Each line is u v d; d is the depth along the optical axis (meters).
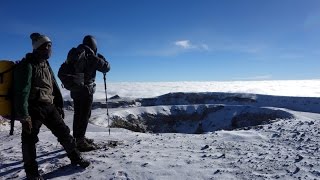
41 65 2.62
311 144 4.13
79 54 3.46
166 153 3.64
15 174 2.99
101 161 3.23
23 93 2.42
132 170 2.94
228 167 3.08
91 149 3.78
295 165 3.14
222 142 4.35
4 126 6.76
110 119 15.95
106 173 2.88
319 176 2.81
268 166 3.11
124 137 4.83
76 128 3.70
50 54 2.64
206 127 17.94
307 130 5.16
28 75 2.46
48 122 2.73
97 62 3.59
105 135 5.01
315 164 3.17
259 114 16.95
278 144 4.21
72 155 2.97
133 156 3.46
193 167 3.05
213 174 2.86
